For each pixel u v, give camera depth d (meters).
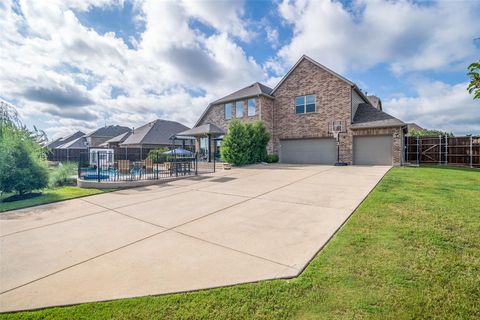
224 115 23.38
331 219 5.30
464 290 2.67
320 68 19.19
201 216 5.99
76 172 17.09
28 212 7.03
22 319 2.50
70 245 4.49
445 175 10.80
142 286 3.03
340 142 18.20
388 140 16.55
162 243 4.41
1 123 9.70
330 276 3.03
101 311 2.58
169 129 32.41
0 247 4.46
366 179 10.14
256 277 3.13
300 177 11.42
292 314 2.43
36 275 3.41
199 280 3.12
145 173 14.80
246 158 17.97
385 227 4.54
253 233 4.71
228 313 2.48
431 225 4.54
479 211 5.32
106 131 41.00
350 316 2.36
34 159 9.99
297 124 20.38
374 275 3.00
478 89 2.61
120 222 5.82
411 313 2.36
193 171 15.67
